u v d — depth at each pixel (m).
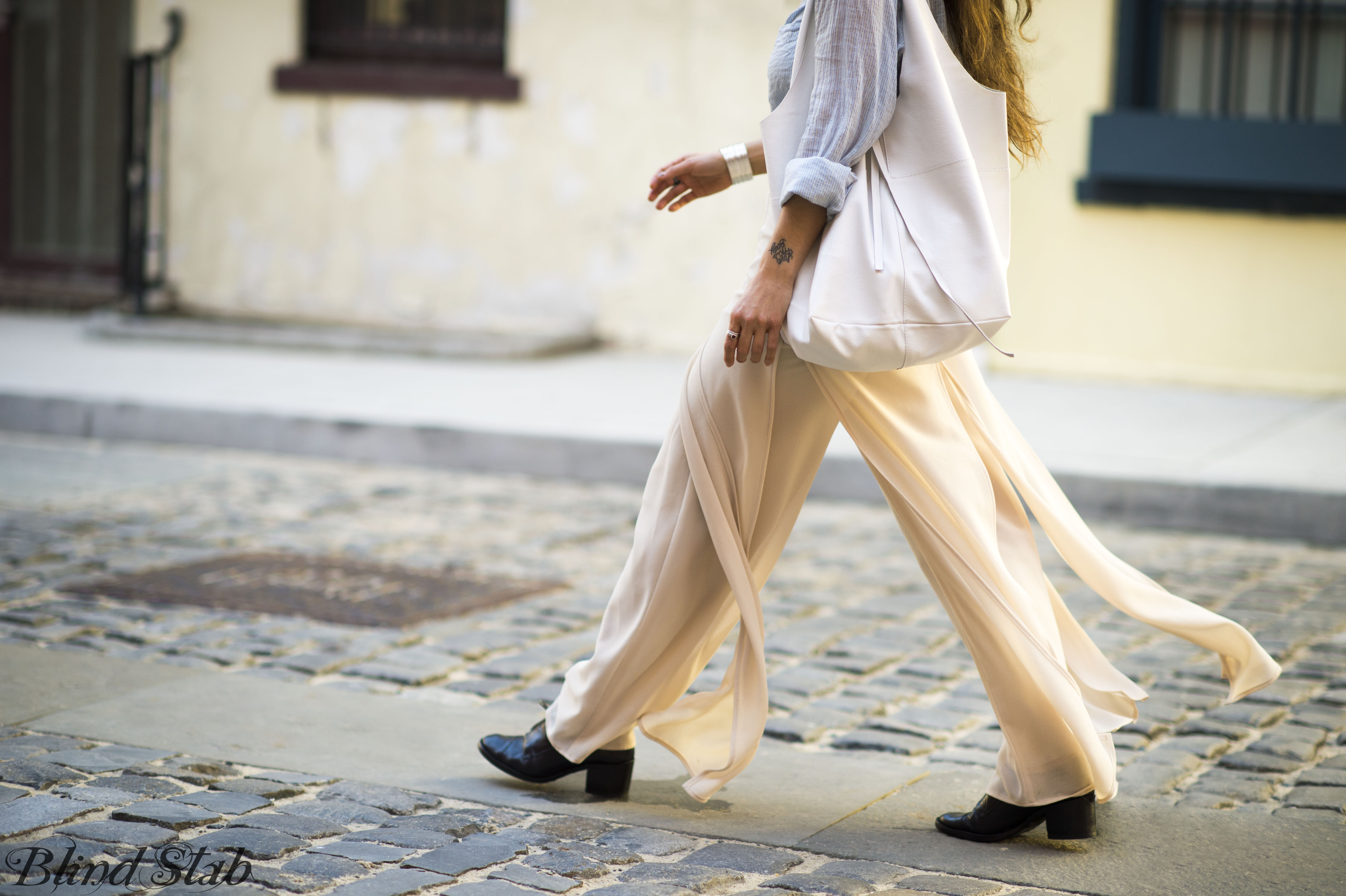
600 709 2.92
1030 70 3.02
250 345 9.77
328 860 2.60
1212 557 5.63
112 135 11.33
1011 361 9.25
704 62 9.75
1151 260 8.97
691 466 2.76
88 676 3.73
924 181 2.53
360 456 7.27
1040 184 9.09
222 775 3.05
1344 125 8.47
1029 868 2.67
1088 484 6.23
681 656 2.90
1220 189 8.77
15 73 11.42
